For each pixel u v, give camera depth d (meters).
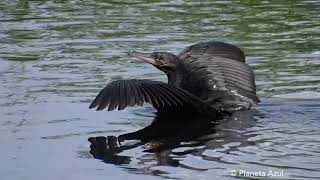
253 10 21.70
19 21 21.14
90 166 10.83
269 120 12.56
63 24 20.59
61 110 13.49
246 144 11.38
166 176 10.30
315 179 9.96
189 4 22.67
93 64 16.58
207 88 13.62
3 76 15.80
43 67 16.44
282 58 16.67
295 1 22.78
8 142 11.95
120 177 10.38
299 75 15.36
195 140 11.72
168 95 12.64
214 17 20.91
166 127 12.44
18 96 14.34
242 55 14.34
